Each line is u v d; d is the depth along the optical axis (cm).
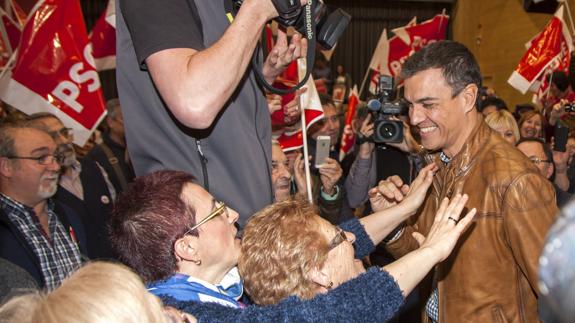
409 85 168
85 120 296
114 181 346
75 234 257
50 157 236
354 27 1335
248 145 130
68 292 77
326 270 134
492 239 162
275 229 135
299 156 275
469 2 1173
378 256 273
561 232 25
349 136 384
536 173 159
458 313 169
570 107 289
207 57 102
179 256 126
